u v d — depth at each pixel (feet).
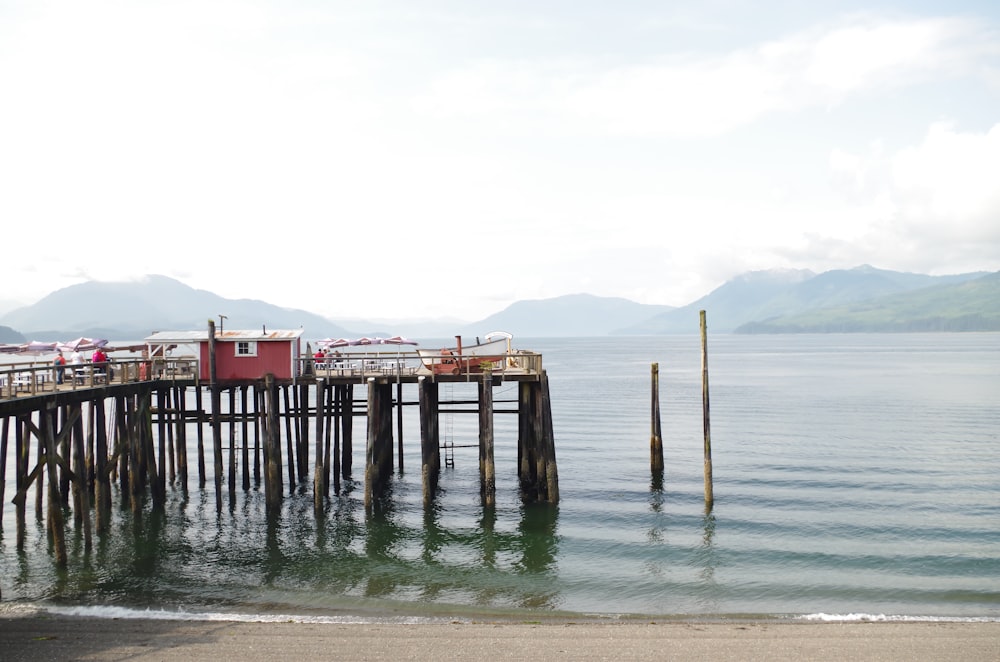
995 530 109.91
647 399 307.37
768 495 131.13
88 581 88.28
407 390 330.13
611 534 108.99
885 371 472.85
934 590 86.79
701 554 100.12
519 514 118.73
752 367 544.21
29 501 126.72
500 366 129.59
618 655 67.31
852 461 162.50
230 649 67.31
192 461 164.76
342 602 82.79
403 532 109.60
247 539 105.91
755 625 75.72
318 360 122.52
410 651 67.46
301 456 136.77
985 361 581.94
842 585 88.69
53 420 102.58
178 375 123.03
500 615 79.15
